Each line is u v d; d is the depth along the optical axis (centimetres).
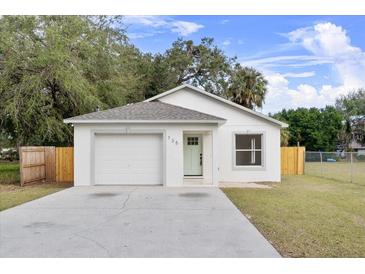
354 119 4981
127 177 1405
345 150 4781
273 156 1672
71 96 1855
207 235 637
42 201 1010
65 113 1983
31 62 1756
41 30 1880
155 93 3222
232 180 1667
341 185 1509
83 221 750
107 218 780
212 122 1383
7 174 1636
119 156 1406
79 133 1391
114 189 1274
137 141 1405
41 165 1650
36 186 1470
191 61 3469
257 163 1677
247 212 879
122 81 2219
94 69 2028
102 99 2103
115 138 1405
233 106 1683
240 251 546
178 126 1395
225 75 3553
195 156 1711
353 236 652
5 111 1727
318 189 1363
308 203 1020
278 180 1666
